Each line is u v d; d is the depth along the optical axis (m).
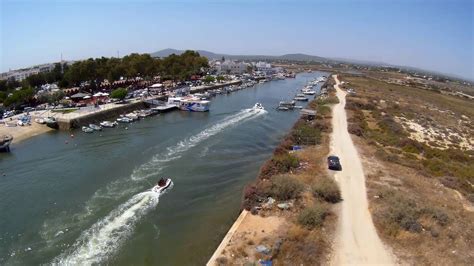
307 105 109.88
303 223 31.80
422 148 61.53
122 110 95.88
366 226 31.88
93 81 121.69
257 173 51.19
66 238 34.16
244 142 68.75
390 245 28.98
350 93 134.75
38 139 70.81
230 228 34.66
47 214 38.94
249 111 104.25
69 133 75.69
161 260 30.33
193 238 33.59
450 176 46.38
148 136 72.44
